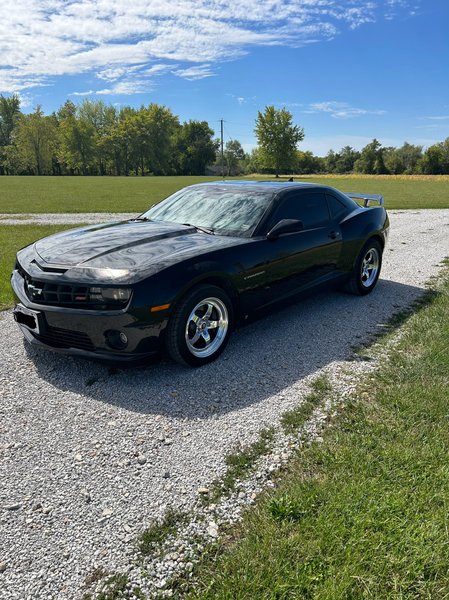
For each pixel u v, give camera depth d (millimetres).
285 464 2564
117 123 99125
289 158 83500
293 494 2277
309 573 1834
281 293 4496
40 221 13258
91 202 20734
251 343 4301
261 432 2879
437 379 3496
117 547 2020
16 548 2010
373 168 109688
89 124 92188
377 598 1734
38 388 3393
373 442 2707
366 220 5703
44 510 2229
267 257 4180
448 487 2305
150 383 3492
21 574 1885
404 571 1845
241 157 140125
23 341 4234
